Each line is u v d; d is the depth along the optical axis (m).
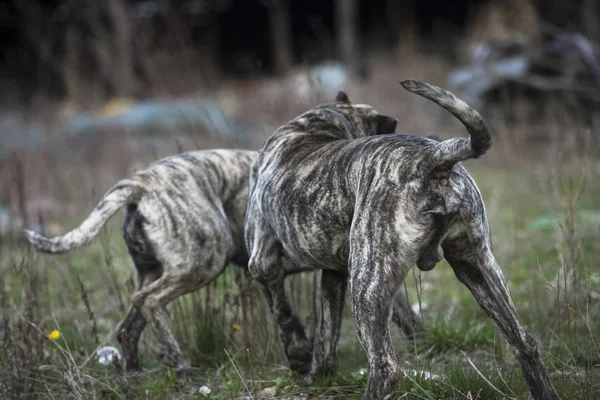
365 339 6.41
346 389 8.01
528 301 10.06
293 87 23.92
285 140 7.98
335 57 36.62
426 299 10.98
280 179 7.57
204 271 9.29
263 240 8.08
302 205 7.19
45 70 32.22
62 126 26.44
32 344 8.98
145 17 30.28
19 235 14.54
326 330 8.15
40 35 32.19
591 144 15.94
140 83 29.80
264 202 7.86
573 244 9.39
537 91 20.94
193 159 9.71
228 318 10.05
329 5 40.31
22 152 21.22
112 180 19.58
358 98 24.84
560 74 21.02
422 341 9.15
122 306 9.62
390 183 6.44
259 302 9.53
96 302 11.65
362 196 6.57
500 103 21.50
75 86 29.80
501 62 22.22
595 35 21.81
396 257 6.39
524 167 17.84
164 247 9.16
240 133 20.84
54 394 8.38
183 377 8.88
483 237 6.57
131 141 22.92
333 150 7.25
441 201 6.30
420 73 26.86
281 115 18.11
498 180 17.44
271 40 38.81
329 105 8.50
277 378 8.30
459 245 6.55
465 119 5.78
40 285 10.70
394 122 8.45
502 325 6.60
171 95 24.50
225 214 9.73
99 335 10.19
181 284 9.19
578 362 8.18
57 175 19.61
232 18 42.09
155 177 9.35
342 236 6.99
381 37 37.12
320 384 8.17
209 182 9.58
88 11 31.64
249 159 10.10
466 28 33.25
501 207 15.43
